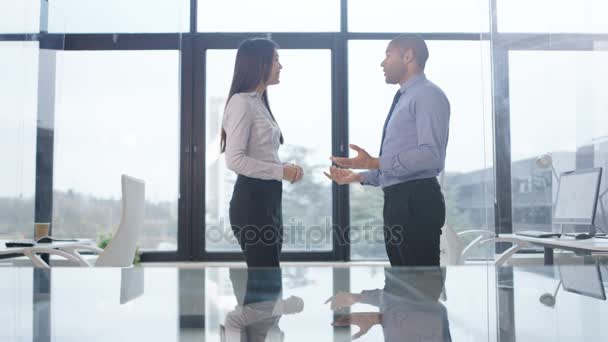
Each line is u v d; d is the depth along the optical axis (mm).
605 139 2641
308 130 4336
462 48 4371
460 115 4344
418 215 1562
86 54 4352
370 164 1541
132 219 2373
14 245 2131
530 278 376
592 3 2672
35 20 3701
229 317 241
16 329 216
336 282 354
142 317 243
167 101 4367
